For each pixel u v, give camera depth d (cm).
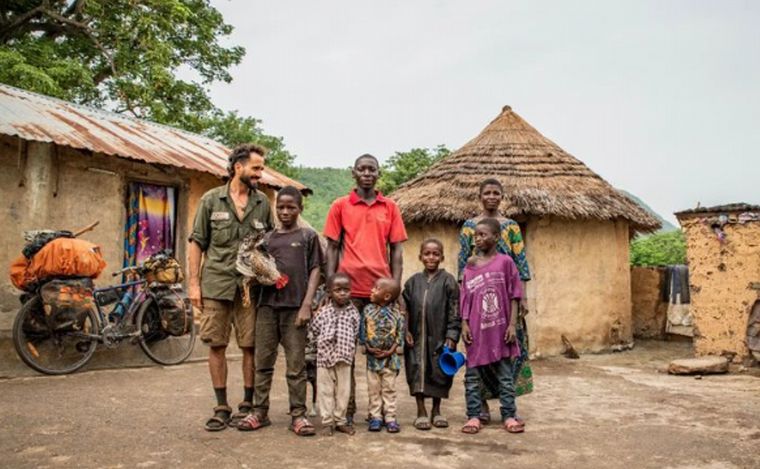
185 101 1814
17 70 1314
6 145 675
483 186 480
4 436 390
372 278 441
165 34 1722
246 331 430
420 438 405
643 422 457
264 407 427
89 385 575
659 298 1167
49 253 614
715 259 805
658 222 1075
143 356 748
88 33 1684
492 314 437
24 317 611
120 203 783
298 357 419
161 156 782
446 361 431
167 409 477
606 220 1041
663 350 1036
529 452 375
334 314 424
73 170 735
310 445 383
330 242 454
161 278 716
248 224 430
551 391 596
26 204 688
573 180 1038
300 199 440
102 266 649
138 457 353
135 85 1614
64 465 337
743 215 782
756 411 497
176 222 856
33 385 567
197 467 338
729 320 788
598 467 347
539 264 966
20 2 1695
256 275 411
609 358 942
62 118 789
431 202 991
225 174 831
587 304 1003
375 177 449
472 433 419
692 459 363
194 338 761
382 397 429
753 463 356
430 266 453
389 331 424
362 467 342
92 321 655
